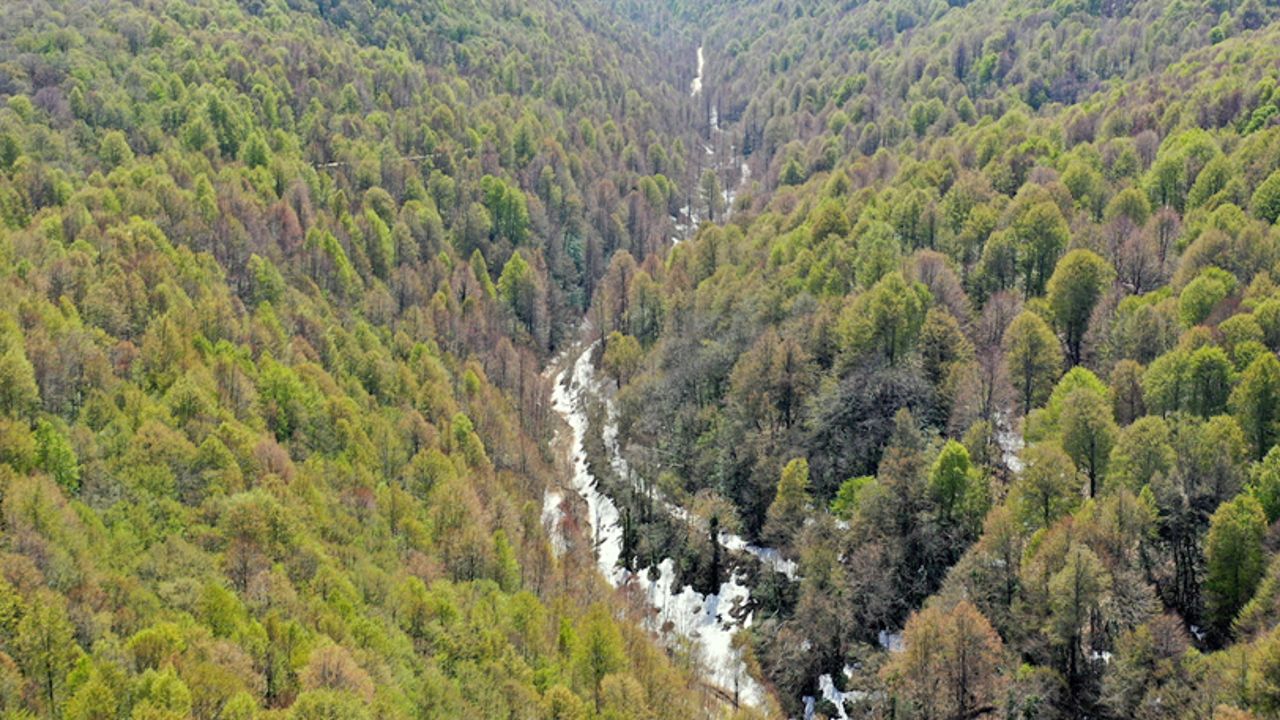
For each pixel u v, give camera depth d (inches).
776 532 4579.2
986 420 4421.8
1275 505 3501.5
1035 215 5625.0
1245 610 3230.8
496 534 4446.4
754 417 5123.0
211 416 4522.6
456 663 3582.7
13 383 3998.5
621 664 3713.1
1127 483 3752.5
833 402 4840.1
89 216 5969.5
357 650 3270.2
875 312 4968.0
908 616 3951.8
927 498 4124.0
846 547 4259.4
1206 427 3737.7
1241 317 4229.8
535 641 3826.3
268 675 3129.9
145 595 3324.3
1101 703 3253.0
